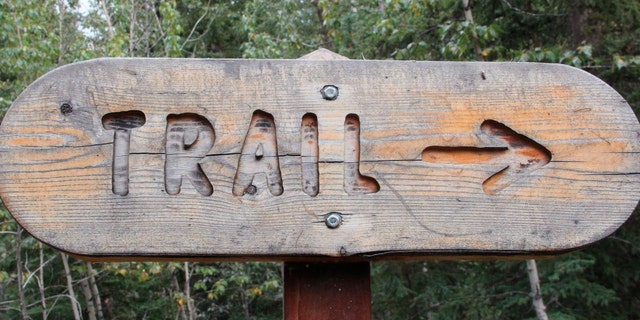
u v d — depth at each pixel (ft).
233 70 5.23
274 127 5.18
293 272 5.49
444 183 5.13
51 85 5.05
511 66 5.37
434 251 5.03
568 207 5.13
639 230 19.11
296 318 5.40
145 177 5.00
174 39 18.95
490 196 5.13
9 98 18.65
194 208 4.98
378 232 5.02
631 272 19.65
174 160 5.07
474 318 19.71
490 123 5.28
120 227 4.91
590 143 5.23
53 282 24.72
